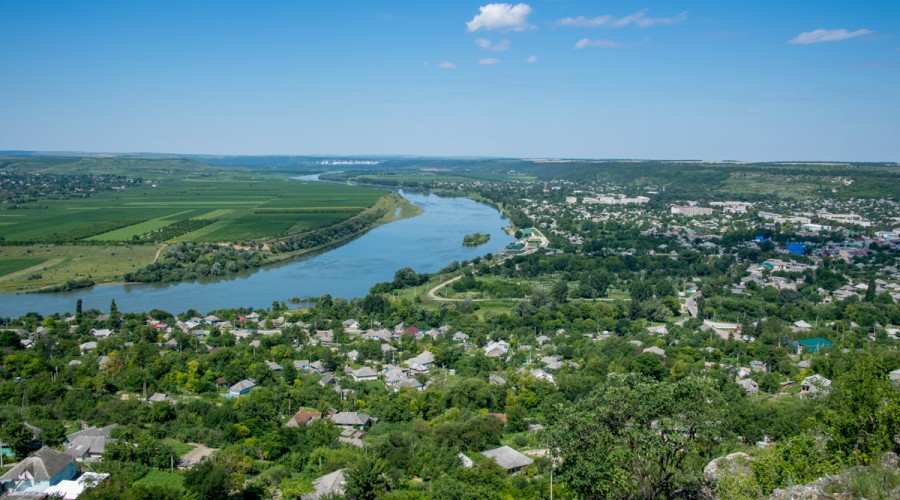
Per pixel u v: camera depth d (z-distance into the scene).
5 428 115.44
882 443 65.19
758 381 162.50
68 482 102.06
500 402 148.00
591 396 70.44
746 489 63.22
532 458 113.19
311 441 124.94
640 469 65.06
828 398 83.69
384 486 99.31
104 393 149.12
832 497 54.88
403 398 146.00
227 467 107.38
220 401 150.75
